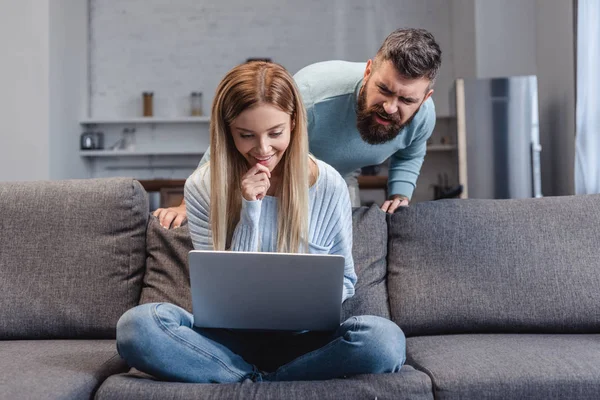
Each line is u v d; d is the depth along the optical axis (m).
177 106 6.50
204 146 6.46
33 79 5.49
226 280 1.44
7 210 1.93
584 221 1.97
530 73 5.18
